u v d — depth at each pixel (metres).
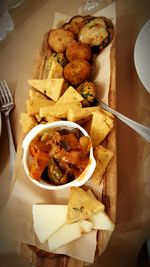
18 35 0.32
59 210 0.23
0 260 0.24
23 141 0.25
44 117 0.25
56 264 0.23
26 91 0.29
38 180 0.23
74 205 0.22
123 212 0.24
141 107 0.26
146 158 0.25
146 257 0.22
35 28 0.31
